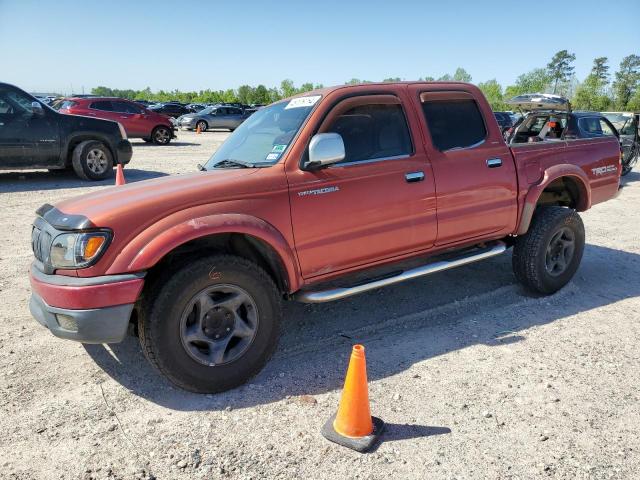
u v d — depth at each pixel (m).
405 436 2.86
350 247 3.74
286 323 4.43
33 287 3.21
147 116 20.47
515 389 3.33
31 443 2.81
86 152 11.12
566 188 5.40
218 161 4.12
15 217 7.96
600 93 86.44
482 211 4.41
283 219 3.41
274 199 3.38
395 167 3.91
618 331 4.21
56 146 10.79
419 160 4.05
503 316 4.54
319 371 3.61
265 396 3.29
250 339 3.35
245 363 3.34
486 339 4.07
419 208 4.02
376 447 2.77
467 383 3.40
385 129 3.96
